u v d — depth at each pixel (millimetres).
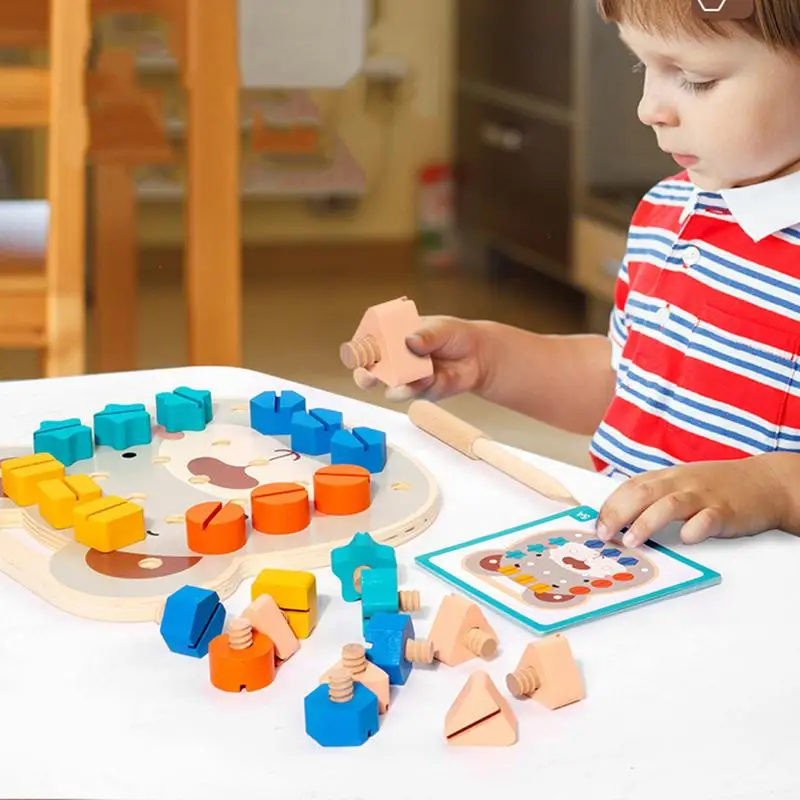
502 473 914
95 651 681
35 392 1044
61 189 1411
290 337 2967
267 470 883
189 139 1608
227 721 621
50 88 1393
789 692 652
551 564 773
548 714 629
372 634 659
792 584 763
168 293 3223
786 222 1046
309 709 604
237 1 1589
